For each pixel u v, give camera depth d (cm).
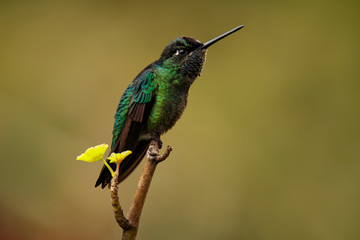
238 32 1359
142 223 1020
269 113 1238
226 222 1068
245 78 1295
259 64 1305
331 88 1241
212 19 1377
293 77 1269
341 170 1130
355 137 1166
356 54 1259
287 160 1166
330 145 1168
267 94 1266
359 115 1191
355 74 1243
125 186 1027
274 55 1310
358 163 1121
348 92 1227
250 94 1270
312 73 1266
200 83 1299
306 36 1312
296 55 1295
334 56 1270
